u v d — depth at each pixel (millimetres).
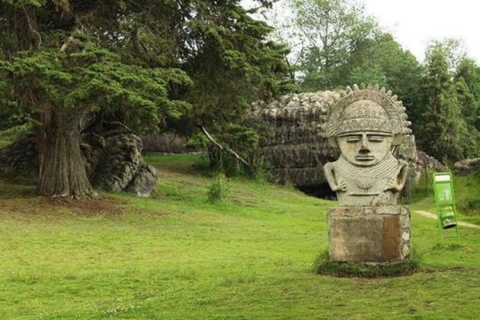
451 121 49781
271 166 40062
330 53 64625
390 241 11141
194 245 18453
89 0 24375
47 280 13461
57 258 16125
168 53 24234
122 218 23141
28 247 17344
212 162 39406
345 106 11836
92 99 20594
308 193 39562
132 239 19172
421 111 52031
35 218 21844
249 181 38500
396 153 13648
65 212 23141
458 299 9250
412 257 11430
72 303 11641
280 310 9281
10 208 22828
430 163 40781
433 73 51250
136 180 29406
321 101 39812
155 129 22797
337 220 11352
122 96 20031
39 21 24234
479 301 9141
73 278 13656
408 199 35250
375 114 11586
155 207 25672
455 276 10609
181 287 12172
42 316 10586
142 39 23234
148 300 11125
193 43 25594
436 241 18359
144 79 20938
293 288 10461
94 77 20031
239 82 25922
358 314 8812
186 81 22672
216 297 10508
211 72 25656
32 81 20516
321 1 64062
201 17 24781
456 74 63094
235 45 24906
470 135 52469
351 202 11500
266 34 25422
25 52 21094
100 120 29953
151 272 14023
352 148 11609
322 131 11977
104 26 24141
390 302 9312
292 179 39469
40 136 25406
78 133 25734
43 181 25188
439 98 50250
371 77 56438
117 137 30328
